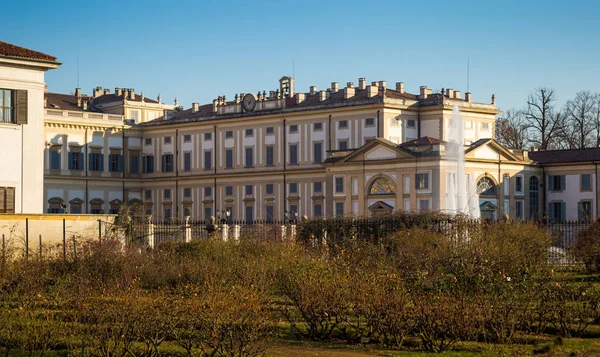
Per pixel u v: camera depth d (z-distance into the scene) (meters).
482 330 32.22
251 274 42.31
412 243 49.72
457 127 113.19
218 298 29.97
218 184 126.31
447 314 31.70
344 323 35.41
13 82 62.88
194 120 128.88
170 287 43.88
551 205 111.00
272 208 120.50
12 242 54.41
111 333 28.66
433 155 97.62
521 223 59.66
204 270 45.00
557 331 33.72
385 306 32.34
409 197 99.38
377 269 40.81
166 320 28.84
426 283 39.47
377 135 110.69
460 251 43.75
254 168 122.69
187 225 68.38
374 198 103.00
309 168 116.88
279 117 120.31
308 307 33.31
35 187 63.78
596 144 133.12
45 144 123.44
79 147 126.88
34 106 63.78
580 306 34.72
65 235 60.00
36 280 40.78
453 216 61.22
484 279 38.16
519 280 37.28
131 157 133.12
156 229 66.94
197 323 28.73
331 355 30.53
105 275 45.00
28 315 31.88
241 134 124.44
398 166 100.38
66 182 125.25
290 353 30.69
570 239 58.78
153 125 132.75
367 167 103.44
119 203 130.62
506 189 105.62
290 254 46.50
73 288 38.16
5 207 62.56
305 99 123.25
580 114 134.50
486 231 54.00
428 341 31.56
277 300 38.75
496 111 119.56
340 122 114.50
